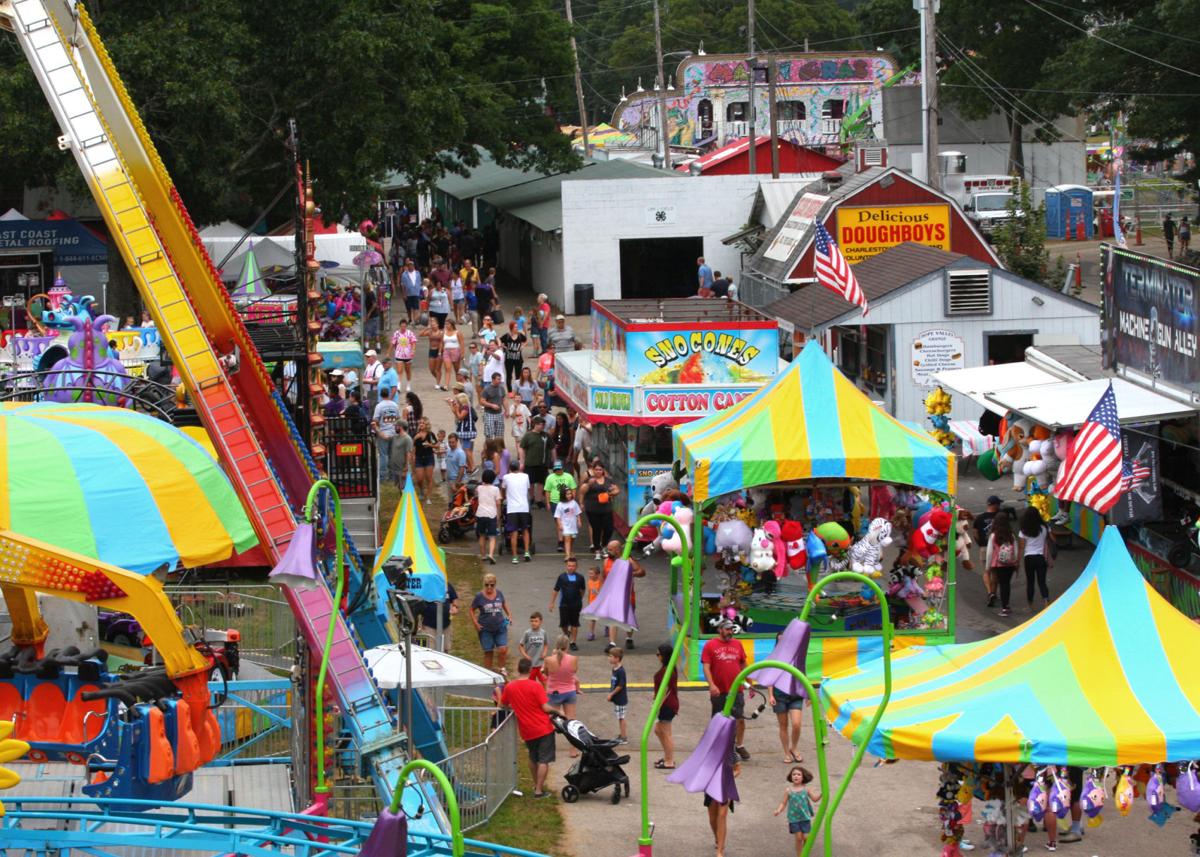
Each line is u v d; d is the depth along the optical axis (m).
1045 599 42.16
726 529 38.06
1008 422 46.22
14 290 77.69
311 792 27.69
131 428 31.52
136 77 67.62
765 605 38.78
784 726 32.50
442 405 65.62
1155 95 96.75
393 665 31.20
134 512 29.55
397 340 67.12
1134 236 113.44
